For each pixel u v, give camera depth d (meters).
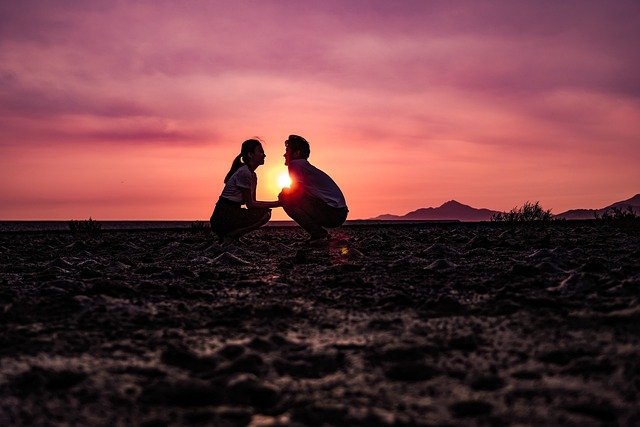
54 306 3.62
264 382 2.18
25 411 1.96
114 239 12.58
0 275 5.59
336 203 8.02
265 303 3.73
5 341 2.74
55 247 10.32
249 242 9.33
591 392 2.00
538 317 3.10
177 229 19.19
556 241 8.65
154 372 2.36
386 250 7.82
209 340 2.86
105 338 2.89
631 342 2.51
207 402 2.07
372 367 2.40
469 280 4.53
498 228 14.34
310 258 6.63
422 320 3.20
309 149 8.18
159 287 4.39
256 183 8.37
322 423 1.86
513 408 1.92
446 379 2.24
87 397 2.09
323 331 3.01
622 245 7.74
